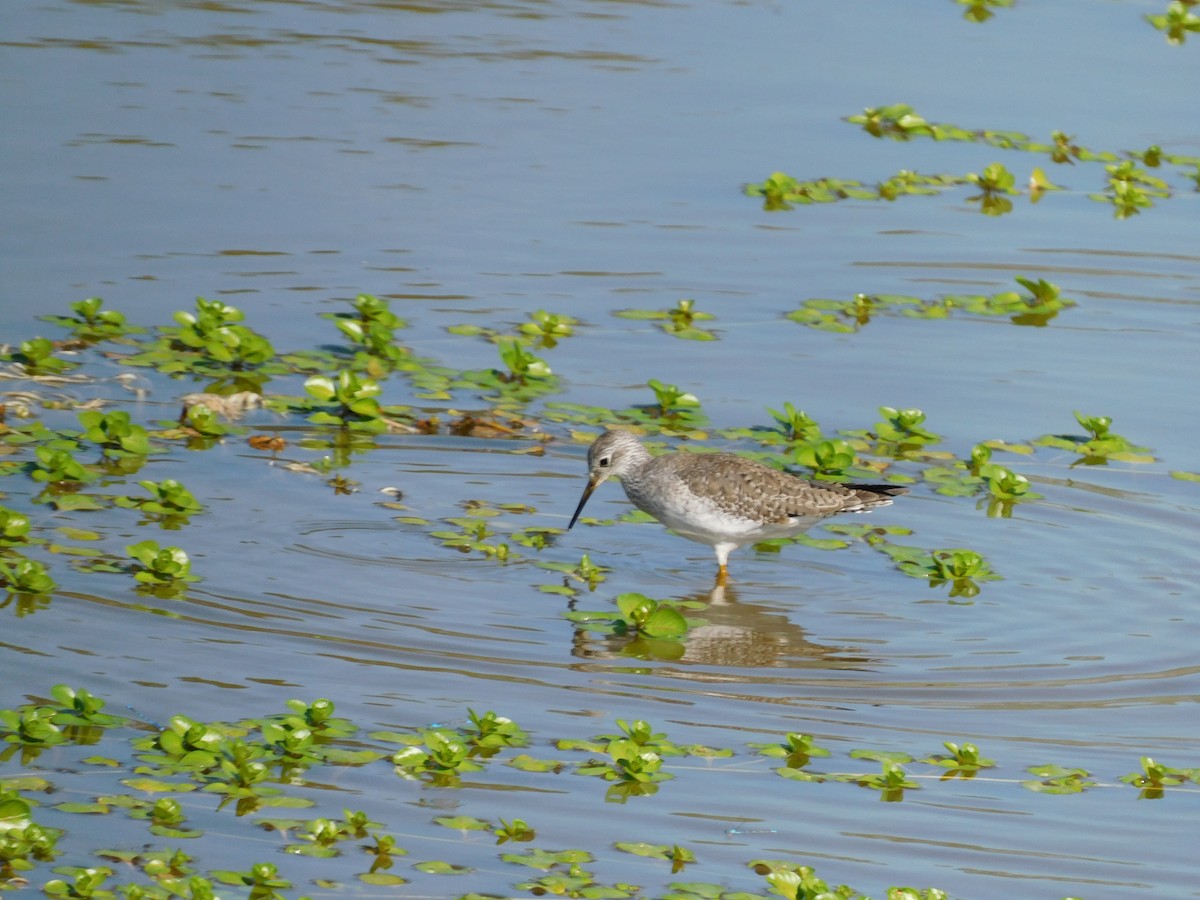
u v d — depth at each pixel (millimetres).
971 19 32094
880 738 11406
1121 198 23891
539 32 30156
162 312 18766
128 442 15227
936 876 9680
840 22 31641
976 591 13875
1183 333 19750
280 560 13586
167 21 29422
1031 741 11469
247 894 9070
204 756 10453
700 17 31562
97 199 21547
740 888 9414
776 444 16234
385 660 12078
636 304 19875
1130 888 9641
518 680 11938
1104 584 14039
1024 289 20938
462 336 18734
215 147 23578
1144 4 32969
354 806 10125
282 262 20297
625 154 24578
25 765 10273
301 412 16781
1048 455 16484
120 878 9156
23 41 27516
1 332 17859
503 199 22672
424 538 14203
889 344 19125
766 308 20000
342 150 23875
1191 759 11297
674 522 14078
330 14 30609
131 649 11930
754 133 25719
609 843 9867
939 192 24094
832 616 13375
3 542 13453
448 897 9156
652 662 12414
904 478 15789
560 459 16125
